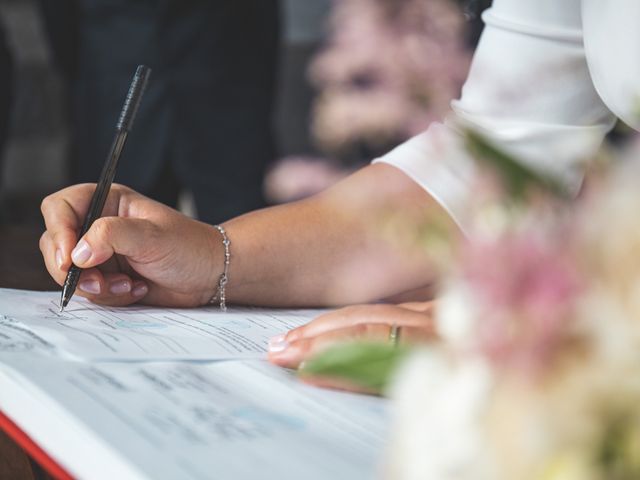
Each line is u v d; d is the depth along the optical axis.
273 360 0.86
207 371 0.83
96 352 0.85
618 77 1.12
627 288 0.33
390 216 0.41
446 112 0.42
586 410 0.33
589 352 0.33
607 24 1.12
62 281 1.15
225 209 2.75
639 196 0.33
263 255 1.21
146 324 1.05
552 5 1.21
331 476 0.57
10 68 3.36
